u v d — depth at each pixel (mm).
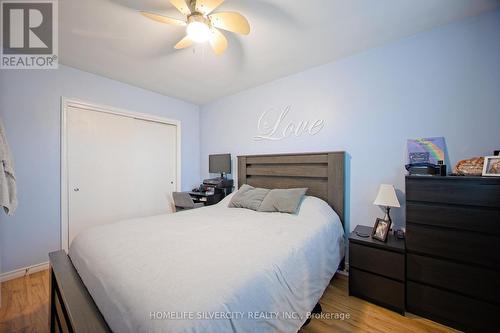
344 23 1768
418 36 1924
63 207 2482
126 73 2703
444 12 1653
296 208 2150
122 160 3057
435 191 1537
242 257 1155
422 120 1911
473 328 1405
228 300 832
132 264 1073
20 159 2219
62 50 2166
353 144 2285
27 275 2232
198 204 3232
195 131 3988
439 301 1520
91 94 2701
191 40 1708
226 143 3594
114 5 1559
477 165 1583
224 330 764
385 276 1705
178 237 1480
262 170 2973
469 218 1423
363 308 1712
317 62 2428
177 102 3689
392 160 2057
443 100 1821
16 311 1689
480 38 1682
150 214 3365
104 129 2871
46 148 2377
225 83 3031
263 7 1583
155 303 782
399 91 2020
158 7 1583
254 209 2396
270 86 2980
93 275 1087
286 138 2816
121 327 791
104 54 2242
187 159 3848
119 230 1629
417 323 1541
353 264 1860
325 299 1830
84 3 1539
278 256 1215
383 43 2068
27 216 2262
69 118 2564
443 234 1512
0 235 2111
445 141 1811
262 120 3086
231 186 3430
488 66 1654
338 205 2289
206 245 1330
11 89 2170
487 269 1372
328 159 2361
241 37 1952
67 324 1012
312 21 1737
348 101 2312
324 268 1630
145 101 3254
